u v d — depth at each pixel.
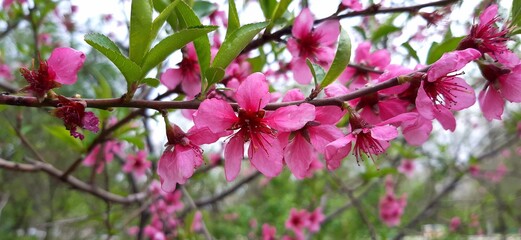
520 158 0.69
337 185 0.35
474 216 0.62
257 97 0.12
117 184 0.58
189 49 0.16
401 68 0.13
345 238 0.67
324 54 0.18
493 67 0.13
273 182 0.71
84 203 0.68
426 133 0.14
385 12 0.18
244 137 0.12
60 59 0.11
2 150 0.56
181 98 0.16
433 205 0.56
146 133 0.24
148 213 0.34
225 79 0.17
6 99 0.11
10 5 0.33
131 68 0.11
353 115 0.12
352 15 0.18
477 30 0.13
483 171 0.59
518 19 0.13
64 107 0.11
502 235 0.61
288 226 0.44
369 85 0.13
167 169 0.12
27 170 0.22
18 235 0.73
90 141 0.22
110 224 0.28
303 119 0.11
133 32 0.11
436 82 0.12
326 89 0.12
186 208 0.39
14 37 0.51
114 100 0.11
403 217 0.70
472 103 0.12
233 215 0.77
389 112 0.13
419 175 0.80
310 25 0.18
